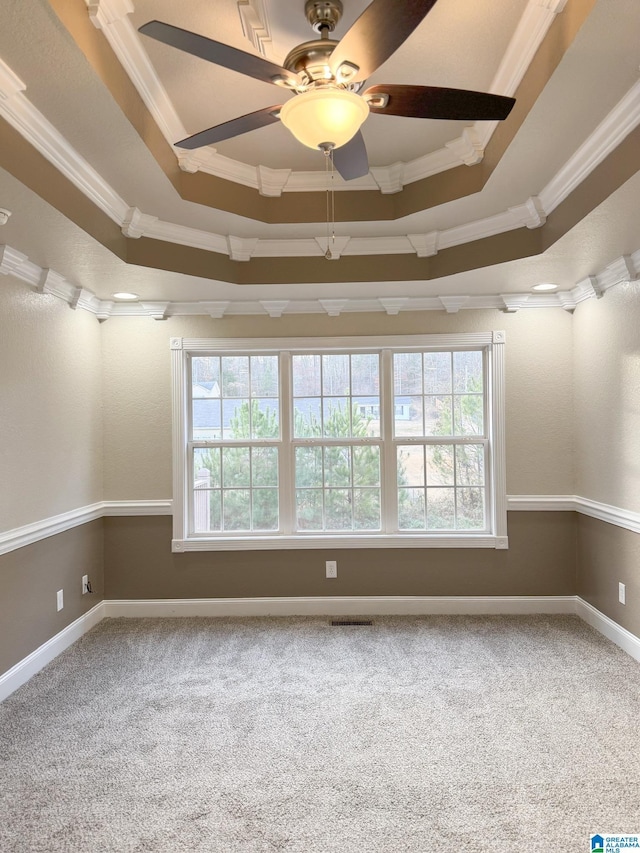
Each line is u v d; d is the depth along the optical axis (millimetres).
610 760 2166
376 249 3387
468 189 2697
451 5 1781
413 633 3518
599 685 2789
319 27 1790
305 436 4043
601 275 3320
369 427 4035
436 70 2119
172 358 3945
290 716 2535
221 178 2822
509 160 2352
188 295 3686
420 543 3893
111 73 1833
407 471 4023
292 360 4047
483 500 3994
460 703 2627
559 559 3887
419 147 2689
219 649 3311
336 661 3117
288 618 3838
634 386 3098
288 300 3857
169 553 3941
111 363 3953
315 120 1615
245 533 4004
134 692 2781
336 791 2004
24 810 1926
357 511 4016
